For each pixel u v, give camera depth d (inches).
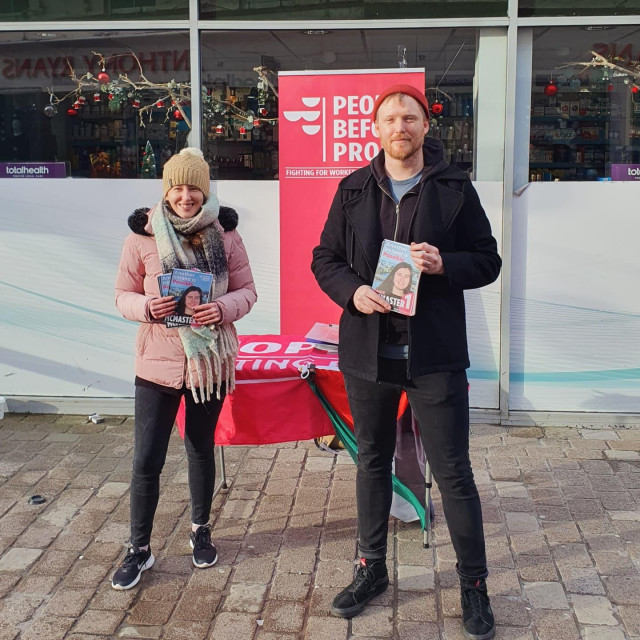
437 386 106.6
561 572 125.3
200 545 129.4
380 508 115.7
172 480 160.7
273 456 172.6
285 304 184.4
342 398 134.5
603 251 184.1
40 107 192.7
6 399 199.9
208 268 119.8
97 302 195.8
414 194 106.8
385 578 119.4
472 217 108.5
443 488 109.7
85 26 188.2
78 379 199.6
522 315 188.2
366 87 175.6
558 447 177.6
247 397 134.6
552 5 180.2
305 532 139.3
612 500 150.6
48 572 126.4
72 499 152.3
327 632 110.8
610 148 185.0
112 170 193.2
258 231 190.4
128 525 142.1
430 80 186.1
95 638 109.5
